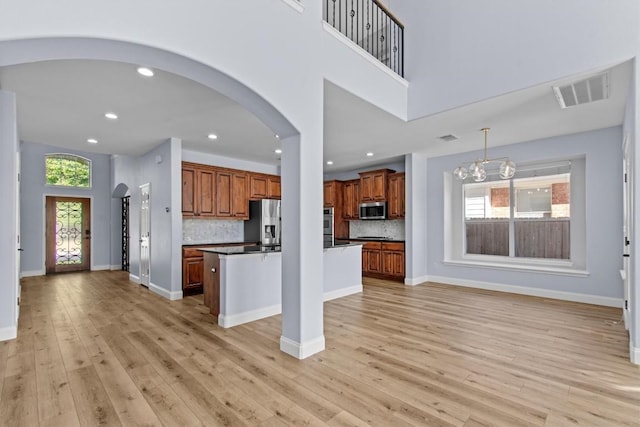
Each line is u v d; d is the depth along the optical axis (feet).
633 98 8.42
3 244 10.17
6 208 10.18
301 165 8.93
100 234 26.53
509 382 7.49
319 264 9.39
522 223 18.16
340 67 10.14
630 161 9.54
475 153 18.72
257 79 7.95
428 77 12.37
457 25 11.54
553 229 17.13
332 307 14.30
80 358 8.93
